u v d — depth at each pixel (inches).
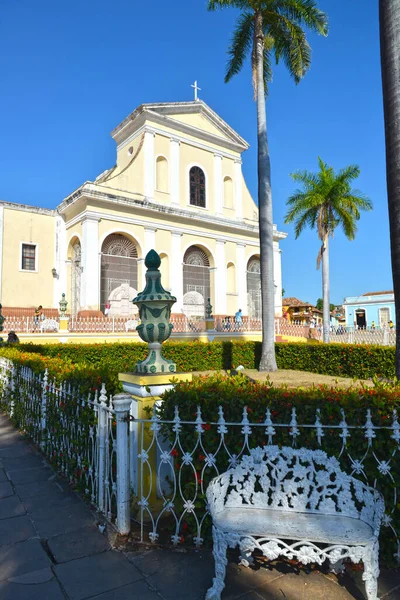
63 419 177.8
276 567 107.8
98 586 101.3
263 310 587.5
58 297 860.6
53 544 121.3
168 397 129.4
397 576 104.7
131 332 689.0
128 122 960.9
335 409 113.3
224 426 115.5
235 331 830.5
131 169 901.8
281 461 111.8
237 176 1085.8
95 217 800.3
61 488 165.3
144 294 156.9
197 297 974.4
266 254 582.6
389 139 202.7
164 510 125.8
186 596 97.3
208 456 117.3
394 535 108.6
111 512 136.1
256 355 698.8
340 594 97.2
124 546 119.3
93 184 816.9
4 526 133.0
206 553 115.5
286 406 117.4
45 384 201.6
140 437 142.4
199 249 1000.2
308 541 92.6
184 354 622.2
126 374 153.5
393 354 490.0
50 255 870.4
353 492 111.0
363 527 98.5
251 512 107.7
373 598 89.6
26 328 605.9
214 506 104.5
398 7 204.4
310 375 554.3
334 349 563.8
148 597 97.1
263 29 633.6
